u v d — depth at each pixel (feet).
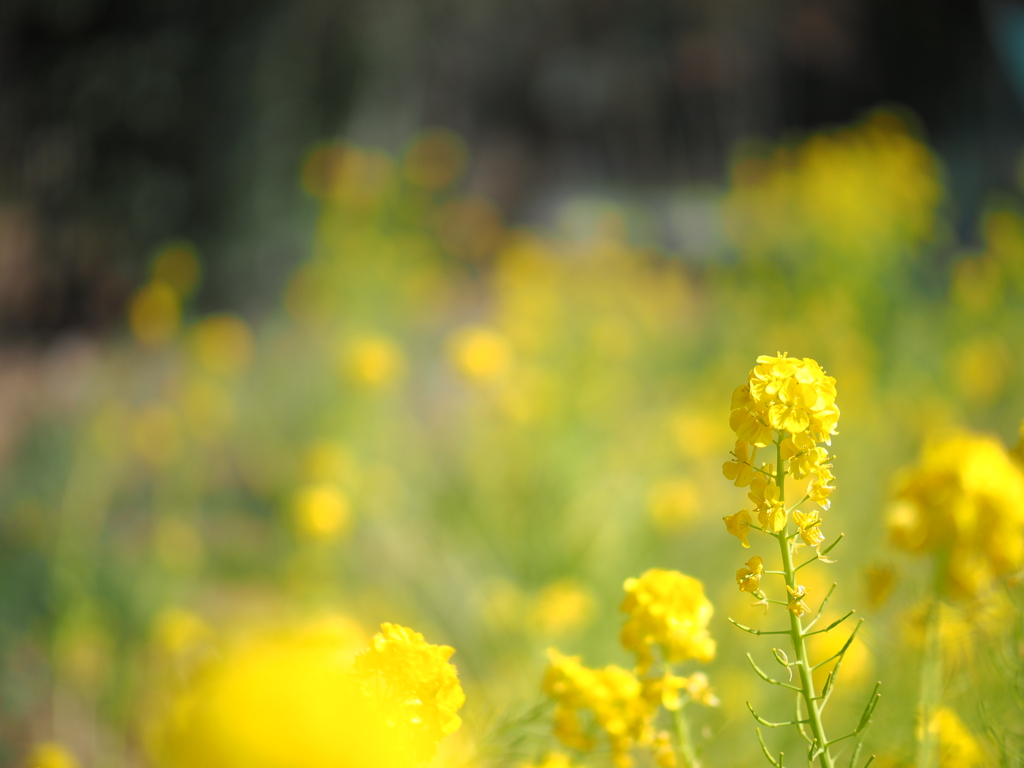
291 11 33.04
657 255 40.93
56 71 32.78
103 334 30.53
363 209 24.89
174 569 13.66
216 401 18.52
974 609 4.68
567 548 11.57
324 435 15.56
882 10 51.34
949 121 49.67
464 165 46.52
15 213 32.63
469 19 41.16
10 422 22.17
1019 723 4.74
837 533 10.28
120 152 33.01
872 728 4.74
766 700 6.88
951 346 21.65
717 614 9.36
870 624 5.14
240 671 2.44
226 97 32.89
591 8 49.88
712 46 51.19
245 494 17.15
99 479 16.25
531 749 5.29
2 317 31.07
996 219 24.75
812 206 23.68
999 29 47.60
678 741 4.43
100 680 10.68
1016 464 4.92
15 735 10.24
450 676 3.41
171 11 32.83
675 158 51.03
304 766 2.28
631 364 21.34
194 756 2.31
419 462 15.19
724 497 14.40
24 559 13.73
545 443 13.60
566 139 50.19
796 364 3.38
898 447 15.33
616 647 9.04
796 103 53.62
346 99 34.47
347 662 3.83
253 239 32.14
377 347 15.48
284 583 13.10
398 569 12.22
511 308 21.29
